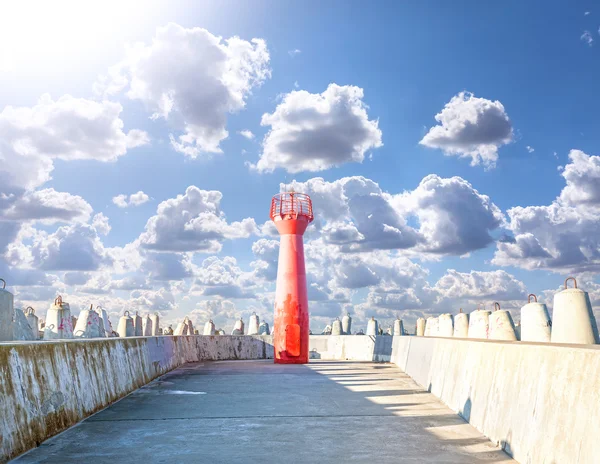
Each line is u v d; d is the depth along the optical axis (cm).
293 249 2170
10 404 589
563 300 1185
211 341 2383
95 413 862
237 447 629
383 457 581
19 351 638
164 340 1716
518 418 591
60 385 744
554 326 1214
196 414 855
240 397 1054
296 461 565
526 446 553
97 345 966
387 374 1559
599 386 436
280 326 2116
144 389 1195
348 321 3859
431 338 1238
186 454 595
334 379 1415
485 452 606
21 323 1647
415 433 709
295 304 2120
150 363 1427
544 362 549
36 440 636
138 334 3206
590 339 1155
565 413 485
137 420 802
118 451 608
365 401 999
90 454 594
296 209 2173
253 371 1692
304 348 2102
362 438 678
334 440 666
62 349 782
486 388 733
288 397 1053
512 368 640
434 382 1116
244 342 2567
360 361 2230
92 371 905
